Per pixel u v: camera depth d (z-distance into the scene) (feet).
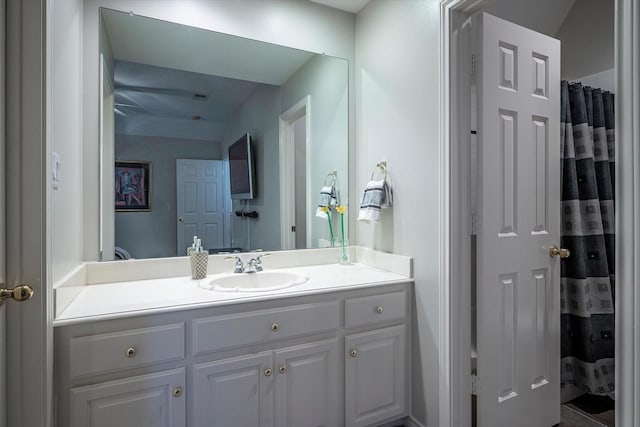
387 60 6.49
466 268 5.21
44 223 3.31
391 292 5.65
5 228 3.16
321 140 7.25
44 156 3.29
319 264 7.18
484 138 5.07
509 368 5.40
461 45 5.15
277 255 6.84
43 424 3.35
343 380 5.27
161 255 6.00
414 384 5.78
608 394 6.64
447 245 5.13
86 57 5.40
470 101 5.23
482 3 4.87
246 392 4.58
